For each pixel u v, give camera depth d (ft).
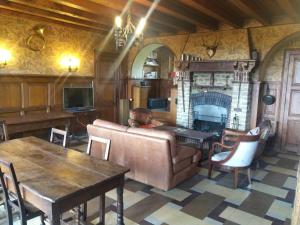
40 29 17.63
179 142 17.01
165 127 17.92
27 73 17.39
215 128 19.89
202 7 12.95
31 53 17.49
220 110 19.57
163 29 19.58
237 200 10.47
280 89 17.95
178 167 11.22
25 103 17.44
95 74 22.08
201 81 20.24
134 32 11.33
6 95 16.42
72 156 7.98
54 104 19.22
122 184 7.09
